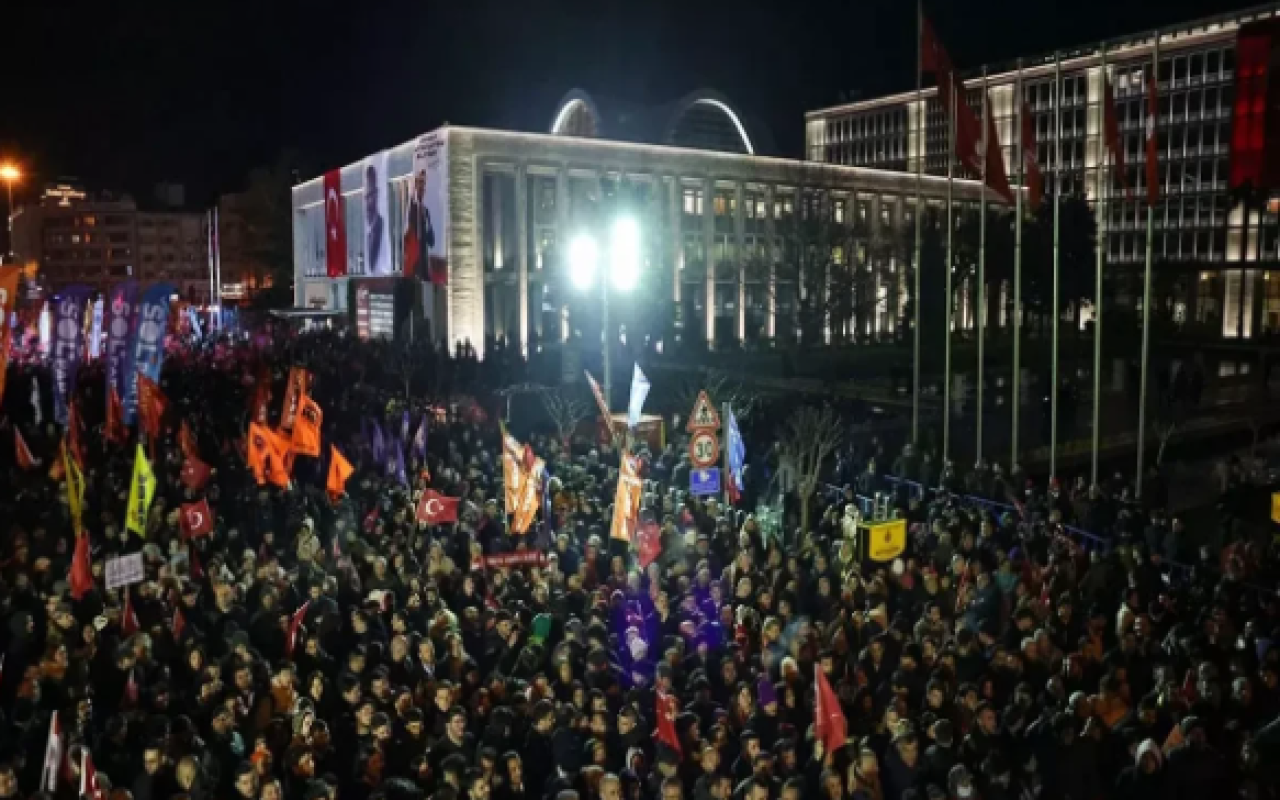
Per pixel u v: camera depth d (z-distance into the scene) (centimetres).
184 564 1308
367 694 955
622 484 1430
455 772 820
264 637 1138
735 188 6284
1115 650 1077
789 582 1273
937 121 8731
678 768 875
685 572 1346
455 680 1034
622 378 4412
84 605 1167
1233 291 7100
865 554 1385
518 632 1126
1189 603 1273
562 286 5700
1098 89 7462
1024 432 3194
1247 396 4022
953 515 1567
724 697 1025
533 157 5550
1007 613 1227
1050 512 1712
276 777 850
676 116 6750
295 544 1506
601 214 5384
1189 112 7200
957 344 5744
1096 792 866
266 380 2322
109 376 2145
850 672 1039
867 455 2762
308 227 7725
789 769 857
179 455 1966
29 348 4078
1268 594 1259
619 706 995
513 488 1538
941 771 848
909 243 6300
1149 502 2008
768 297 6347
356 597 1255
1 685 1036
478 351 5406
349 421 2747
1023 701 938
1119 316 6644
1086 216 6147
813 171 6425
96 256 12744
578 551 1453
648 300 5750
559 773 867
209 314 7125
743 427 2792
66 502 1582
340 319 6694
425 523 1523
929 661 1044
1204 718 931
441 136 5338
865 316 6138
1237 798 858
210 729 916
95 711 1001
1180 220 7325
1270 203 6812
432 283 5609
